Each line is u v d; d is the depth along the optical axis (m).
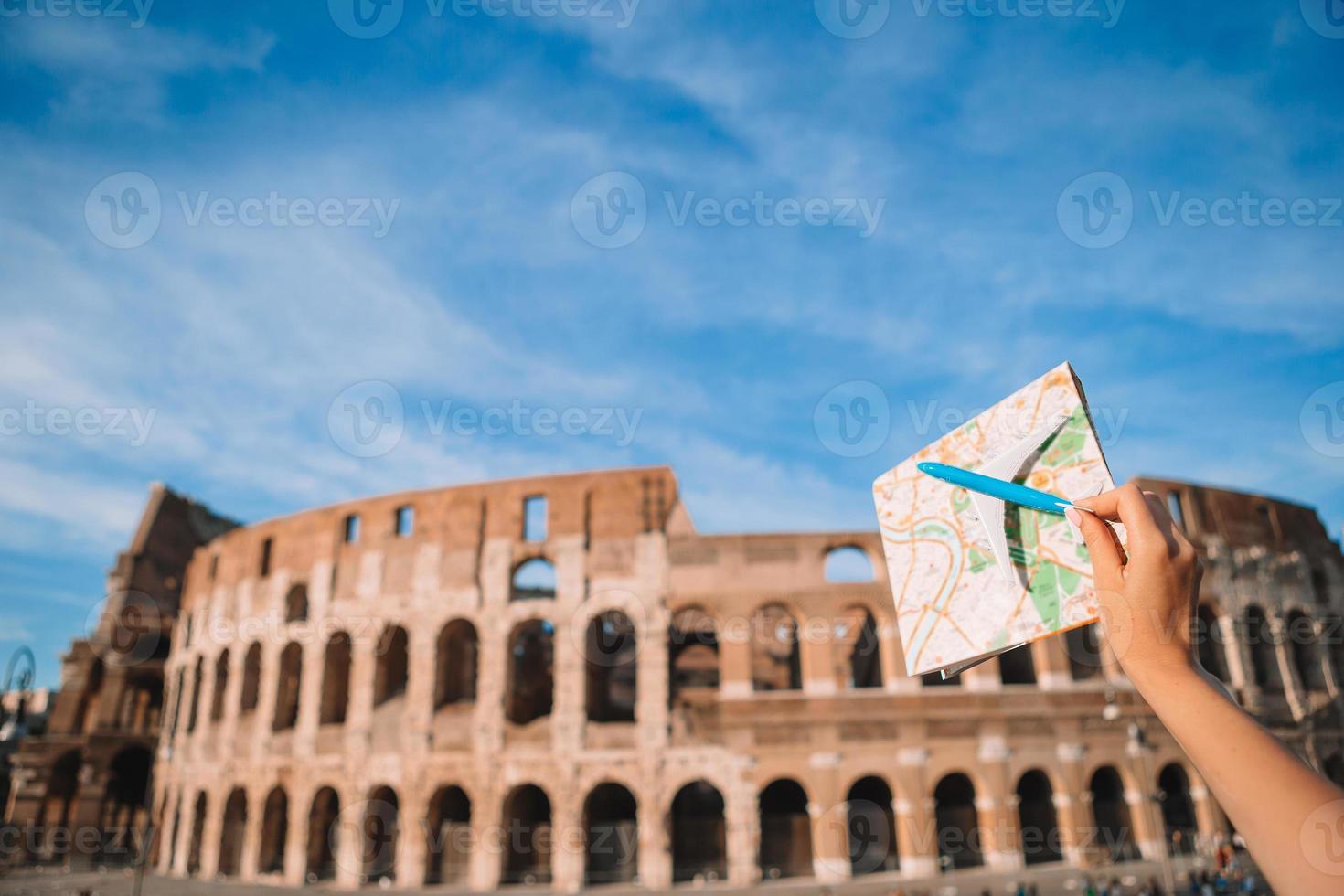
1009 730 49.16
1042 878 44.34
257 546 63.31
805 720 48.84
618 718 59.78
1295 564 57.50
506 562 54.09
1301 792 2.09
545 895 45.78
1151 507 2.74
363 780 52.09
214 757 60.28
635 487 54.22
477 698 53.31
